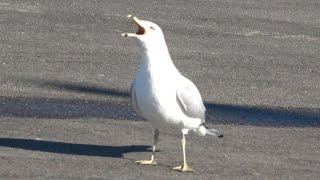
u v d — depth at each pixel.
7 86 17.77
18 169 12.02
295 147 14.55
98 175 12.03
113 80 19.05
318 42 25.34
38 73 19.11
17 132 14.24
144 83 12.42
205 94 18.38
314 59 23.03
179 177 12.24
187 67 20.80
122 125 15.28
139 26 12.43
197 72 20.39
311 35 26.14
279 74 20.92
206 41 24.03
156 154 13.47
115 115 16.11
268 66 21.70
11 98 16.81
